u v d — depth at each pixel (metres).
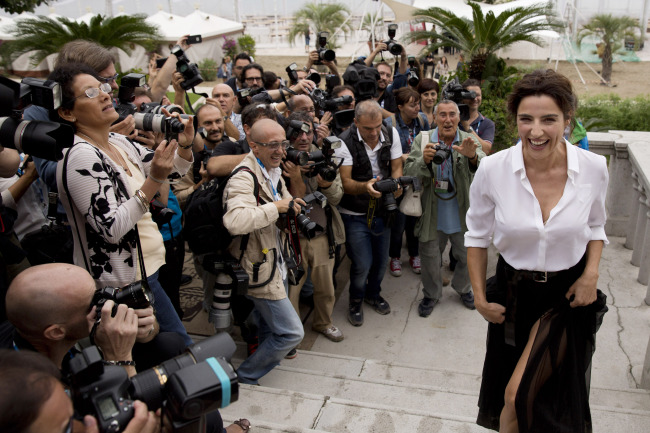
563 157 2.06
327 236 4.13
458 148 4.12
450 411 3.37
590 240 2.16
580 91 21.23
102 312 1.77
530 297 2.23
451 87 4.65
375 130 4.21
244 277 3.18
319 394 3.52
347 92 5.17
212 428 2.26
